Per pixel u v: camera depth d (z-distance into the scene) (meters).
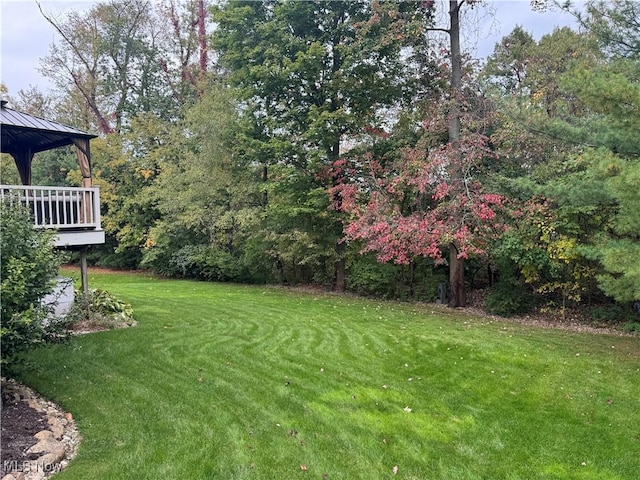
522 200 9.63
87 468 3.39
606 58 7.88
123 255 20.25
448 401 5.03
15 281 4.06
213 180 15.11
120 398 4.74
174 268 17.23
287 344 7.12
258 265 15.13
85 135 7.93
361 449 3.93
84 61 21.23
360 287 12.86
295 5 11.70
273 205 13.17
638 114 5.48
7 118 7.40
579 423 4.50
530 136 8.93
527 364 6.20
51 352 6.11
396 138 12.06
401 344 7.20
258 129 13.43
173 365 5.86
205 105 15.38
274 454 3.76
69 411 4.38
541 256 9.01
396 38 10.32
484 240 9.55
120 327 7.84
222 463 3.57
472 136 9.69
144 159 18.55
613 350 6.95
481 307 10.74
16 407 4.30
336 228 12.94
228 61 13.23
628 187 5.30
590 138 6.88
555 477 3.58
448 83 11.27
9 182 19.53
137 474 3.35
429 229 9.59
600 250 6.45
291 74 11.78
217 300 11.29
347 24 11.70
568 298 9.92
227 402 4.76
